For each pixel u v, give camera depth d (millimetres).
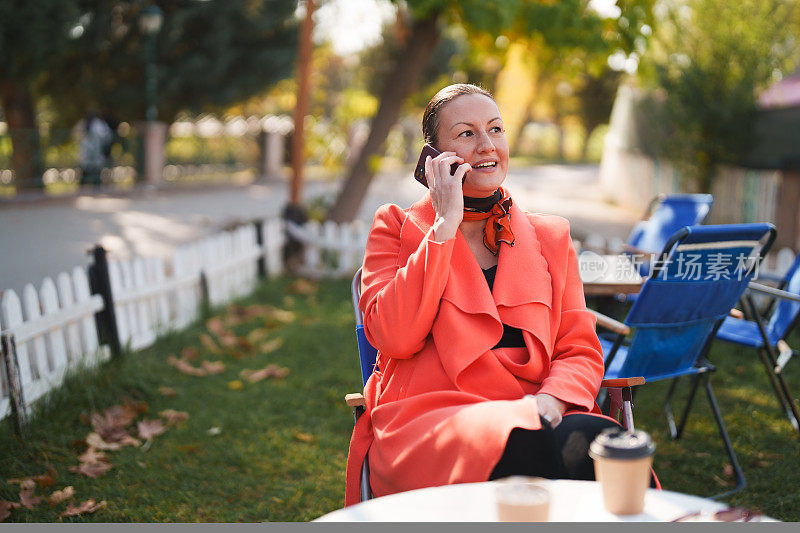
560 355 2350
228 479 3486
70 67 16391
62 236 9883
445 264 2225
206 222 11578
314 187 17906
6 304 3773
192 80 17422
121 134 17141
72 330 4434
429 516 1425
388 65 27938
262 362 5215
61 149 16062
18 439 3641
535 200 17125
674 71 10617
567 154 50562
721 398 4469
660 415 4234
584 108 39594
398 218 2527
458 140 2391
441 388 2252
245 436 3979
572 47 7074
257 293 7109
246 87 18547
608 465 1402
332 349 5500
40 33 13336
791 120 9523
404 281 2238
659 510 1429
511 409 1925
